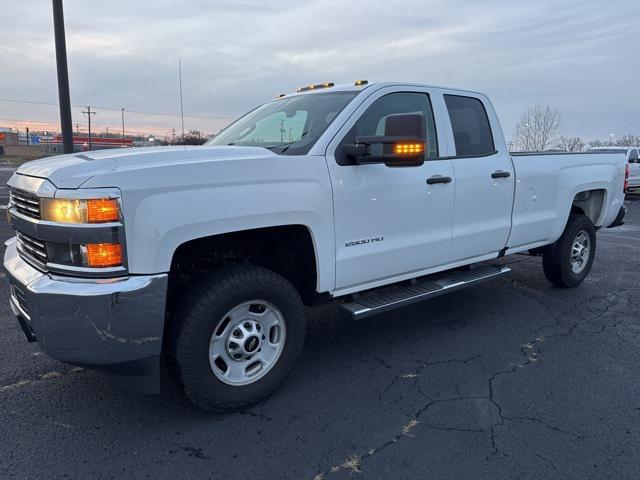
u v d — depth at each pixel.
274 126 3.95
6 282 5.82
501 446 2.82
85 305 2.50
